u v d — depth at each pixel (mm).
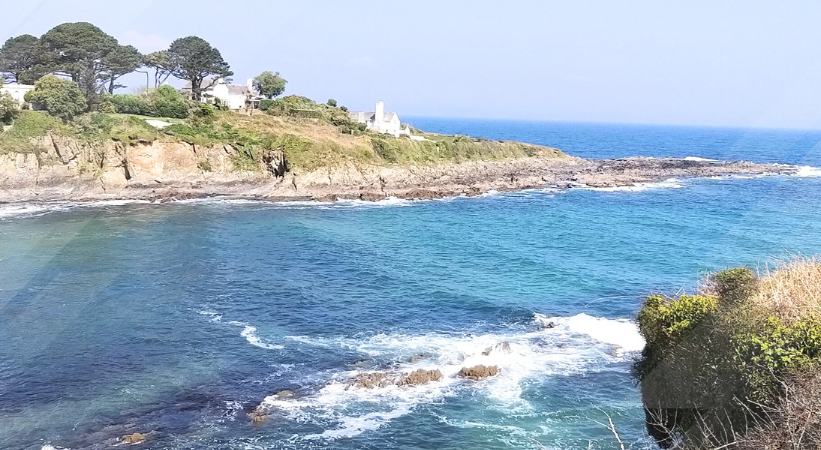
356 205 64312
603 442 16906
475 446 17469
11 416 15977
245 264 33781
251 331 25484
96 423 17125
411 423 18844
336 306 29547
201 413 19109
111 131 60812
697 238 37281
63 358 16141
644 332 12578
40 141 56531
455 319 28062
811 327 9688
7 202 46531
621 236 45875
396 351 24328
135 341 19391
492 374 21734
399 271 36312
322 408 19781
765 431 8555
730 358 9703
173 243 29688
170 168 64125
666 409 10898
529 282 33906
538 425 18328
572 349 23891
